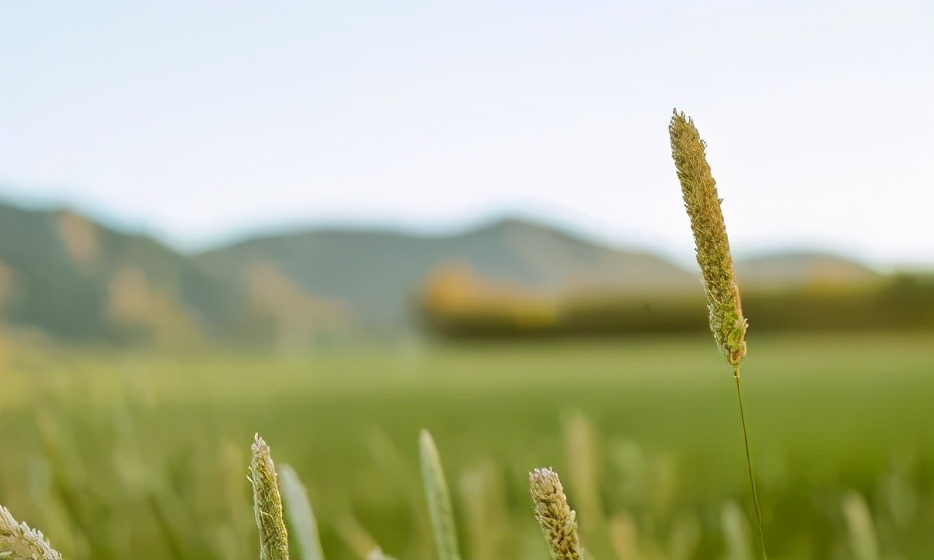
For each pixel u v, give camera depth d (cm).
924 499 471
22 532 115
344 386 3466
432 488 162
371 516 550
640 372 4194
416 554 379
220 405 1269
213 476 393
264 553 112
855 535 275
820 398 2098
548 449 598
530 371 4872
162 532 358
